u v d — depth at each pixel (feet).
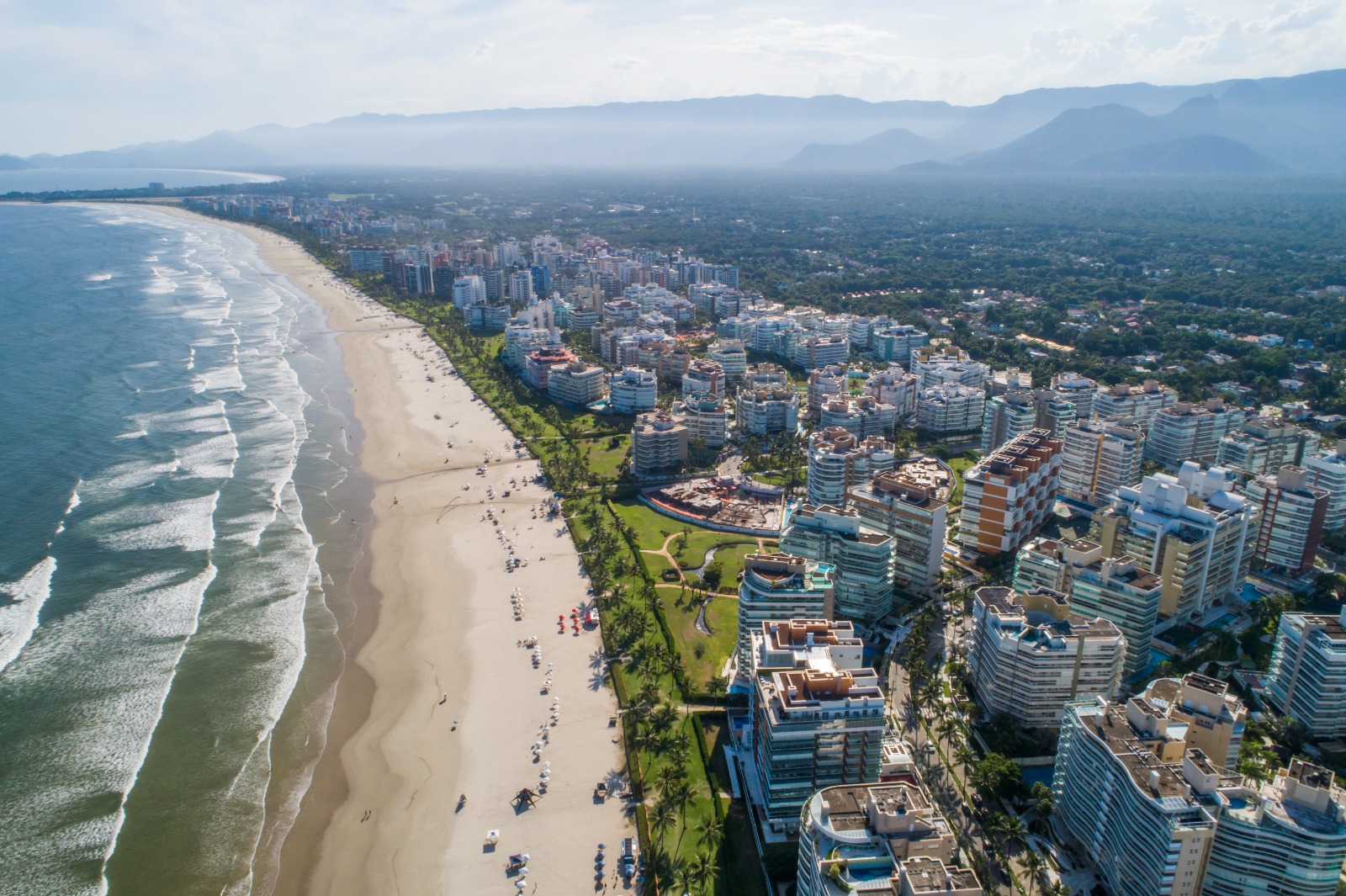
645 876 580.71
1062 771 617.21
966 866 484.33
